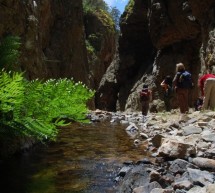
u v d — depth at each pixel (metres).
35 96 2.56
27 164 4.39
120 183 3.72
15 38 4.11
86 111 2.72
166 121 9.27
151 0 25.95
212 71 16.22
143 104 14.68
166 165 4.39
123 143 6.35
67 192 3.36
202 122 7.14
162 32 24.95
